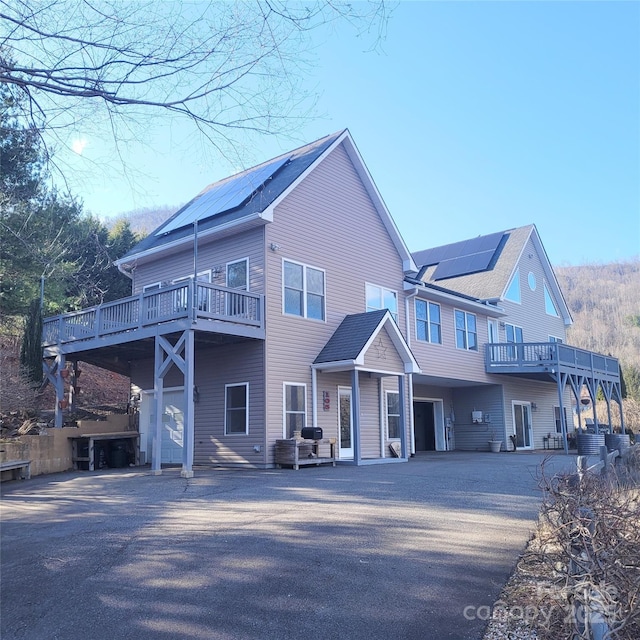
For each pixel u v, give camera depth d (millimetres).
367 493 8953
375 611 4352
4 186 8211
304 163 16344
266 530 6547
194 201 19188
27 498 9375
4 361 15477
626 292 86188
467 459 16281
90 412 18016
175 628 4094
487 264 25875
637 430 29406
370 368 15156
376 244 18375
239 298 13797
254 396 14125
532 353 22500
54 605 4535
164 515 7574
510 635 3965
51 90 5152
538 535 6008
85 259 13695
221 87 5598
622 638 3520
